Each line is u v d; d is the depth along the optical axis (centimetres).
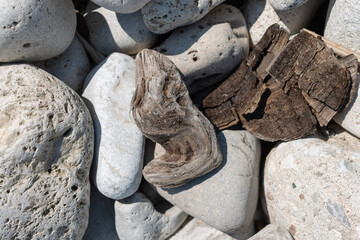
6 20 32
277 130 36
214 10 38
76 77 39
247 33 39
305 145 35
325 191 33
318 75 34
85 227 37
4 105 33
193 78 38
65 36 36
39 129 32
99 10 40
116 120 37
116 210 39
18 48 34
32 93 33
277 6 35
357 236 32
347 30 34
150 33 39
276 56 35
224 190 36
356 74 34
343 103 34
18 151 32
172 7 35
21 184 33
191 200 37
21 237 34
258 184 39
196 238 39
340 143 36
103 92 37
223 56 37
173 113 34
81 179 35
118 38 39
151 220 39
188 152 36
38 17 33
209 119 37
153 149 39
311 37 34
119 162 36
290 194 36
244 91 36
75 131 34
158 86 34
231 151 37
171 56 37
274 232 36
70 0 36
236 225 37
